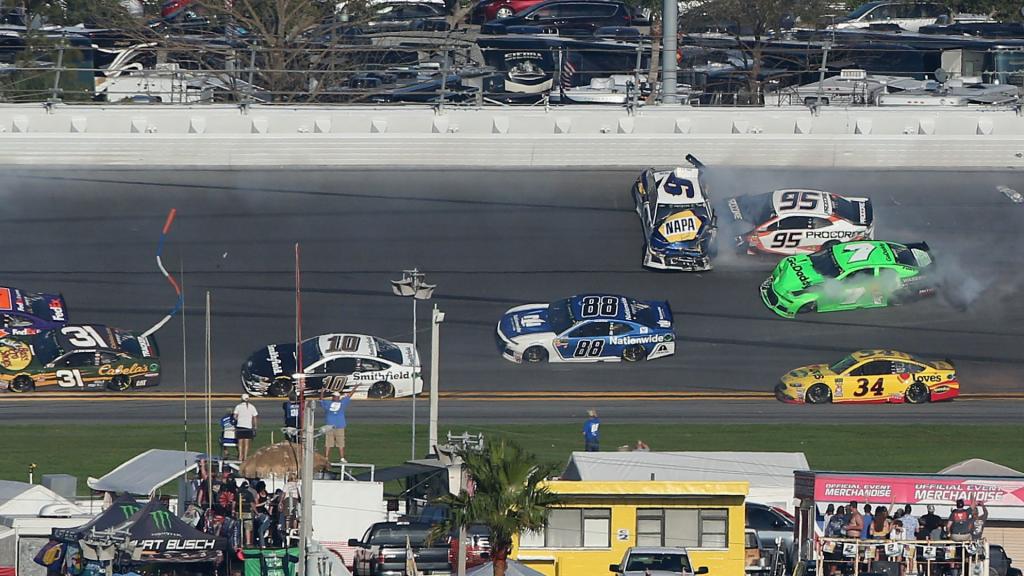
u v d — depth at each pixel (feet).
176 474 393.50
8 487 384.68
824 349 562.66
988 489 359.46
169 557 325.21
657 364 553.64
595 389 534.37
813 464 444.96
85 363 528.63
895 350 561.43
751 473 402.31
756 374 547.08
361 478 414.00
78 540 320.70
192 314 573.74
